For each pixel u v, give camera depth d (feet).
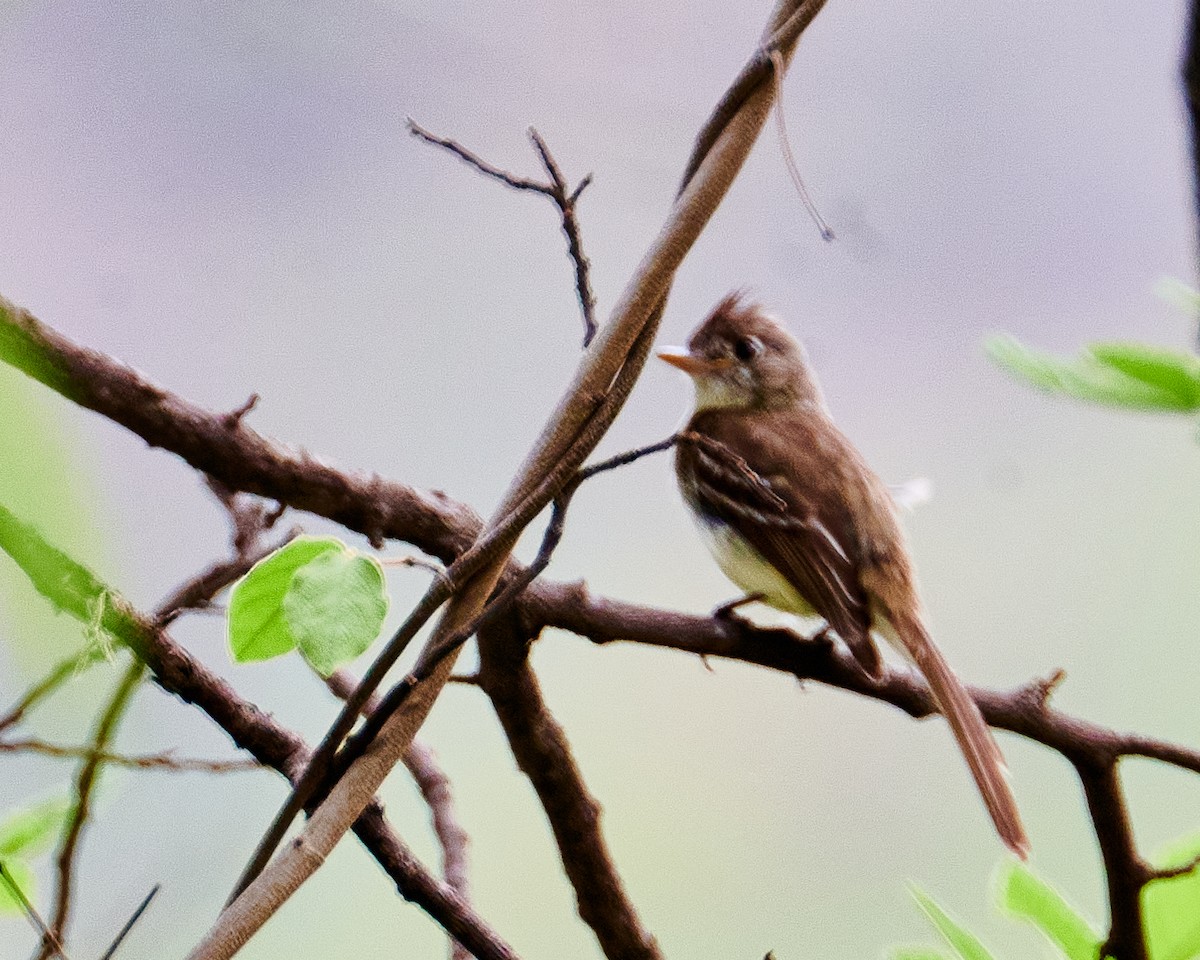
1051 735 18.16
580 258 14.71
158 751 18.03
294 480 16.75
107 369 15.81
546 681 30.99
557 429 14.06
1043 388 11.28
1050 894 15.65
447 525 17.42
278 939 26.78
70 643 14.43
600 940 18.70
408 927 27.30
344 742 14.51
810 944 29.37
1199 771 17.81
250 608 13.93
